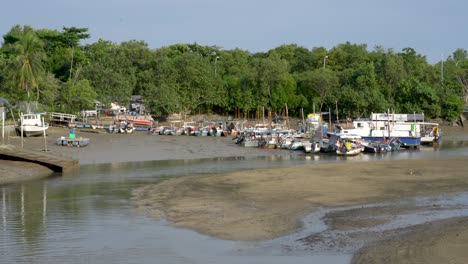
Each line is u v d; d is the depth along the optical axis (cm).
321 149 7806
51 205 3534
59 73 14350
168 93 12550
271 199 3750
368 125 9119
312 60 16350
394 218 3077
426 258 2175
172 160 6588
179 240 2639
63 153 6938
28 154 5506
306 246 2497
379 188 4206
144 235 2741
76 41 15075
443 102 13212
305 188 4216
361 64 15138
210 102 13500
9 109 9544
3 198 3797
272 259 2298
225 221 3044
